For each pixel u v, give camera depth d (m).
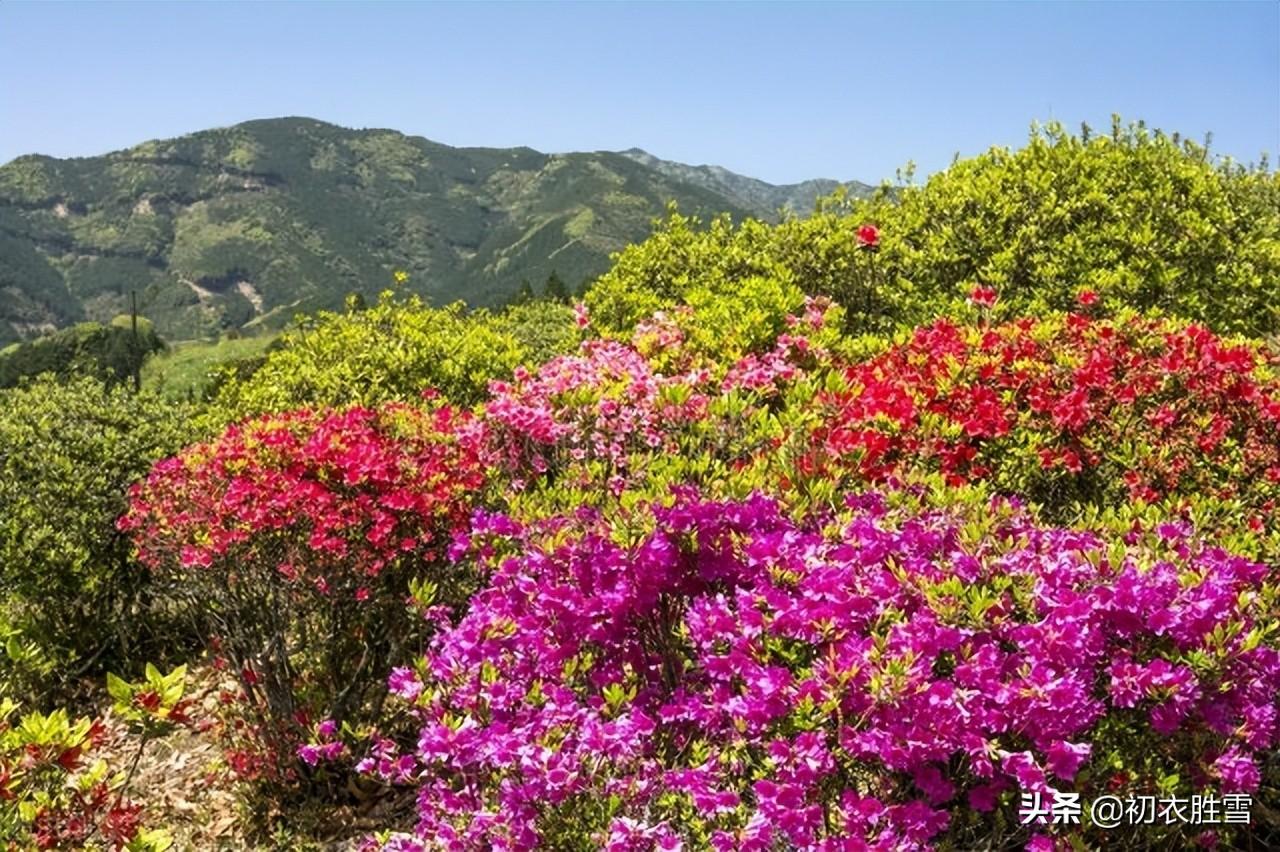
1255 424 4.36
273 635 4.70
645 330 6.11
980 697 2.50
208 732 5.21
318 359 8.07
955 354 4.95
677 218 9.18
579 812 2.73
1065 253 7.17
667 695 3.23
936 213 7.96
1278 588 2.92
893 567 2.86
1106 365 4.59
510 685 3.14
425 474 4.59
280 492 4.41
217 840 4.40
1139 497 4.13
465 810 2.97
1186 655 2.66
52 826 2.91
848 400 4.52
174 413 7.11
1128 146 8.21
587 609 3.15
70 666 6.08
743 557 3.17
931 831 2.47
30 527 5.95
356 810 4.52
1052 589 2.72
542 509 3.84
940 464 4.30
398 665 4.74
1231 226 7.55
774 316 6.41
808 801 2.58
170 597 6.21
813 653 2.85
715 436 4.54
